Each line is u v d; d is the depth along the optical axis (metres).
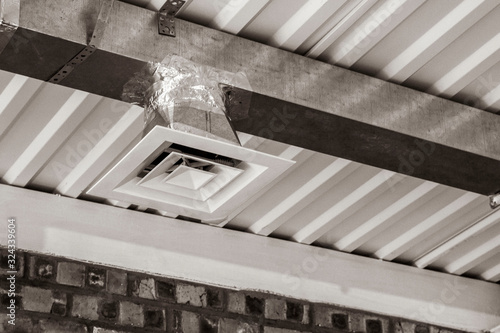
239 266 5.94
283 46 4.46
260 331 5.88
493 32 4.62
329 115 4.36
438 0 4.38
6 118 4.80
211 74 4.10
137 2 4.09
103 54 3.85
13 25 3.63
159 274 5.64
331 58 4.57
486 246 6.55
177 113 3.88
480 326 6.80
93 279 5.41
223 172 3.83
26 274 5.20
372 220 6.13
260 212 5.90
